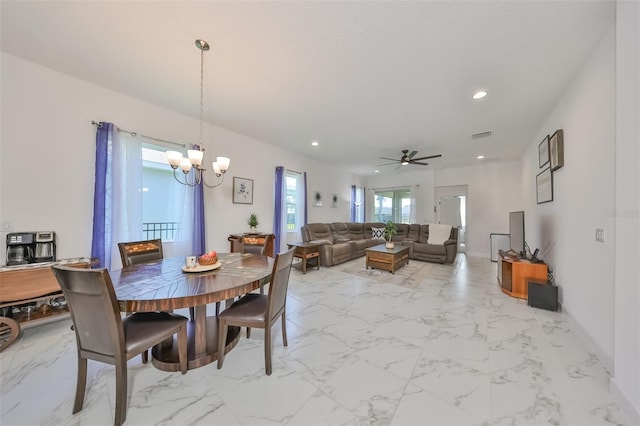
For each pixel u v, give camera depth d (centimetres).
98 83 278
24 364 176
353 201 791
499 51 206
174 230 371
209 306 287
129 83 276
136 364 178
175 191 373
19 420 129
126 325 154
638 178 131
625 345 137
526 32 184
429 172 745
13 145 236
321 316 262
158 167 371
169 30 192
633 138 134
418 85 263
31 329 226
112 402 141
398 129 398
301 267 464
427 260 557
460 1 158
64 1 166
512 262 324
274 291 173
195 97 305
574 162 242
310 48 208
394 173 809
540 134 376
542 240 361
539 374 166
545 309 279
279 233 509
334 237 625
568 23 175
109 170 285
